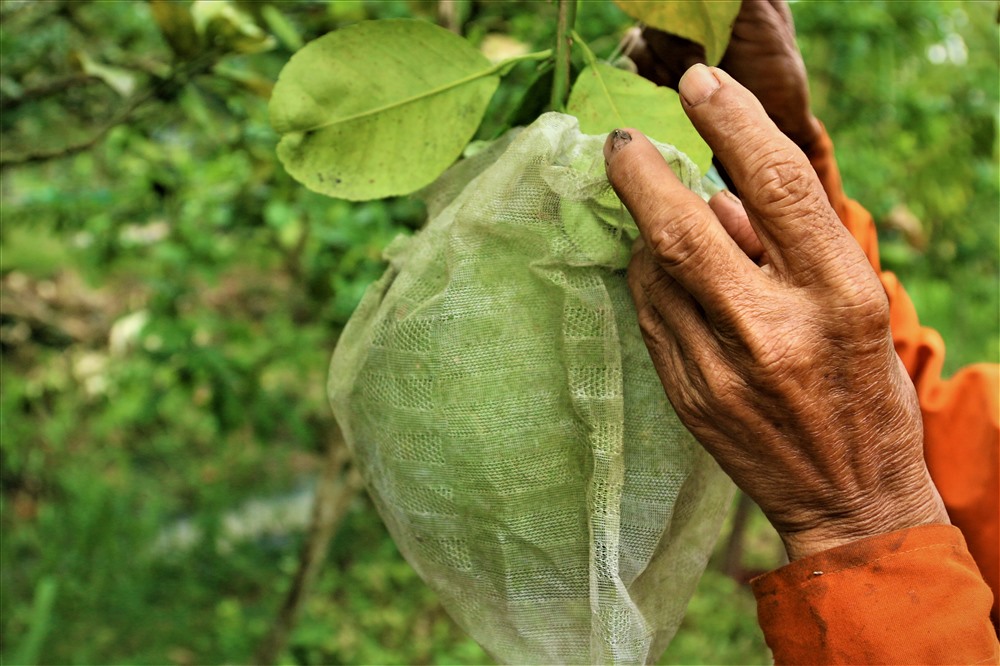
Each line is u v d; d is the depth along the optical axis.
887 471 0.49
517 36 1.15
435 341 0.52
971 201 2.07
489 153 0.55
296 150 0.52
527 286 0.51
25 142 1.52
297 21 1.12
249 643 2.66
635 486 0.53
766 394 0.47
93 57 1.29
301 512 3.41
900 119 1.86
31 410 1.87
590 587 0.51
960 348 2.70
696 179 0.51
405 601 2.94
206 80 1.08
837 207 0.70
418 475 0.53
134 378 1.65
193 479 3.37
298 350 1.71
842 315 0.46
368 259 1.45
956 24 1.88
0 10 1.28
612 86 0.52
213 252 1.62
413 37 0.51
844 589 0.49
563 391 0.51
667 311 0.49
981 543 0.63
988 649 0.49
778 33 0.63
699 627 2.72
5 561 2.74
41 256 2.48
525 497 0.52
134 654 2.56
